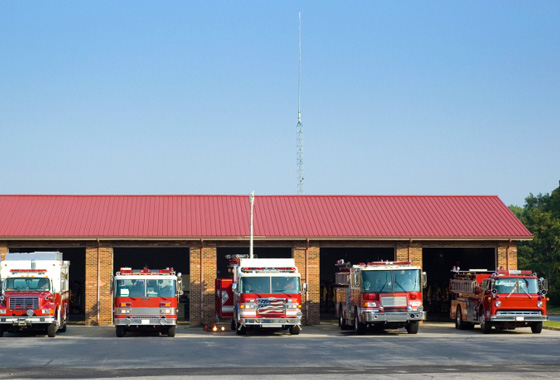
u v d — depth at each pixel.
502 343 28.16
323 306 57.28
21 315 33.19
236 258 38.69
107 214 46.09
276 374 18.80
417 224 46.19
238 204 48.28
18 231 43.34
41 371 19.75
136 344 28.84
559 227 82.62
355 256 59.34
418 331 36.53
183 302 51.47
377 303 33.78
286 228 45.09
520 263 83.38
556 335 33.22
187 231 44.25
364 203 48.97
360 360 22.16
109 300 43.09
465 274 38.06
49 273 34.62
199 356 23.61
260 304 34.12
